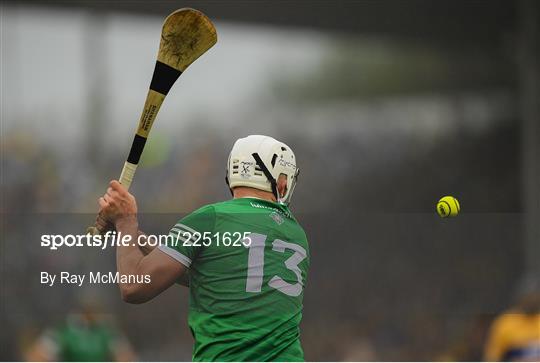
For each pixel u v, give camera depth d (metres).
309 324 28.20
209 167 56.03
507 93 60.06
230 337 8.94
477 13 45.25
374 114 62.56
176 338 26.27
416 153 60.62
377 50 62.44
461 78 61.09
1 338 23.56
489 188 58.31
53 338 22.59
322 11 43.56
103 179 54.72
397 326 28.12
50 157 54.31
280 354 9.03
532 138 43.44
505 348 21.41
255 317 9.01
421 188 59.22
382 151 60.97
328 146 61.06
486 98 60.88
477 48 57.47
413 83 62.88
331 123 62.78
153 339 26.00
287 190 9.84
